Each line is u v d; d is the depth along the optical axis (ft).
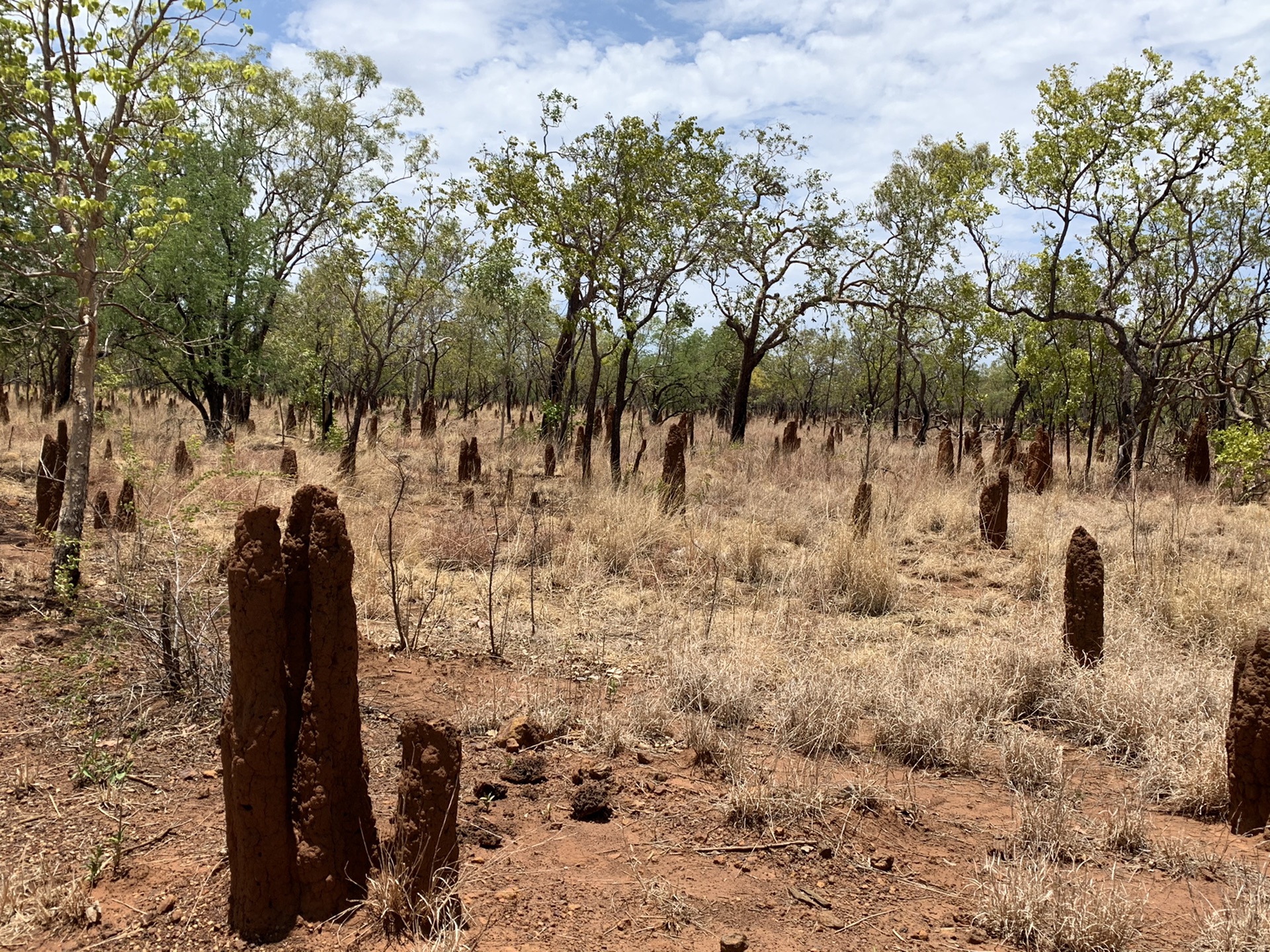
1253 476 43.09
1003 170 54.34
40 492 26.53
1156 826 12.54
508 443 68.44
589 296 48.37
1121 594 22.90
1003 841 11.91
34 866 10.58
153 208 22.22
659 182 49.24
